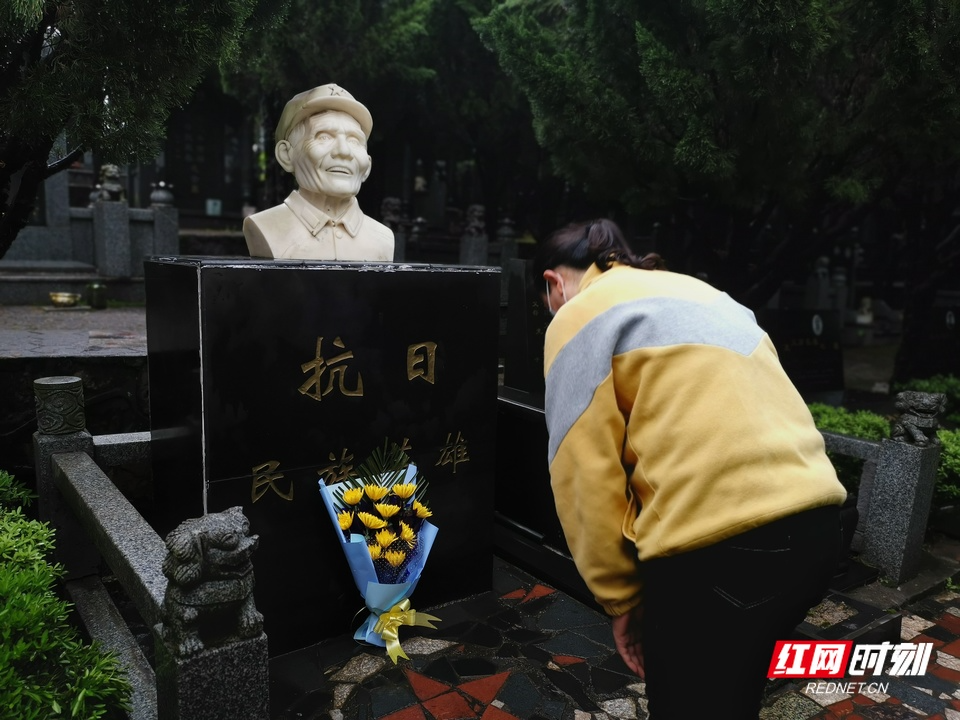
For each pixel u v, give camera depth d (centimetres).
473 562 326
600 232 182
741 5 337
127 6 266
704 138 383
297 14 834
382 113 1041
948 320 832
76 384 309
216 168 1539
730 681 149
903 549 342
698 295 161
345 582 287
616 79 439
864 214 512
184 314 253
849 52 391
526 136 1115
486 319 315
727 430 142
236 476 254
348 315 273
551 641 290
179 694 152
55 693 173
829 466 154
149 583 178
